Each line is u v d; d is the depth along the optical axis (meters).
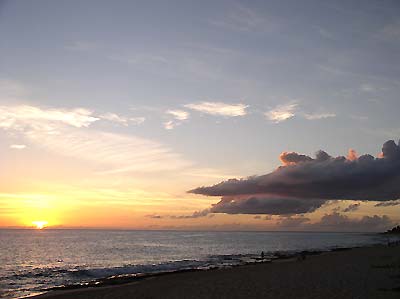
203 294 21.97
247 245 110.19
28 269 44.66
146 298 21.61
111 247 91.19
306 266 36.44
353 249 70.69
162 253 73.56
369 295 20.39
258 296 20.78
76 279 34.03
